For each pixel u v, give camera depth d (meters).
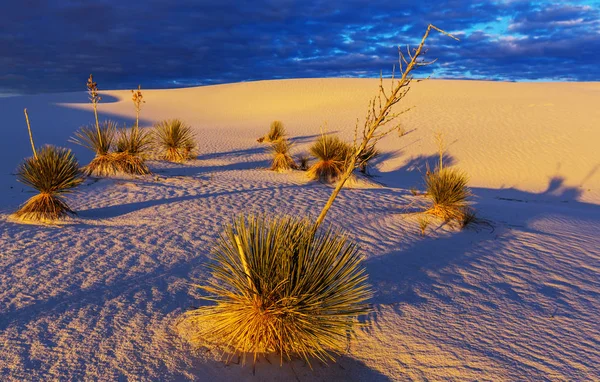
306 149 21.98
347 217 8.42
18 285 4.61
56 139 21.73
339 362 3.46
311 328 3.35
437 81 51.72
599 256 6.57
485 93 40.09
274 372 3.27
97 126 11.69
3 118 30.45
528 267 5.91
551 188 16.25
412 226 7.95
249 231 3.69
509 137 22.36
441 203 8.57
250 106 48.22
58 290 4.53
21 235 6.37
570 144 20.59
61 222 7.18
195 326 3.86
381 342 3.74
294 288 3.37
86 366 3.20
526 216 9.45
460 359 3.48
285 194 10.48
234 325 3.53
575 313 4.43
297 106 44.97
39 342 3.49
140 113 41.97
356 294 3.64
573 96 34.28
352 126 29.44
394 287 4.99
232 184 11.63
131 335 3.68
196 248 6.17
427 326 4.04
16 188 9.83
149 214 7.99
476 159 19.62
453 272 5.62
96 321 3.89
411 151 21.39
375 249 6.48
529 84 47.69
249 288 3.48
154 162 15.48
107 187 10.12
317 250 3.62
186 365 3.28
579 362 3.46
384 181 16.30
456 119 27.22
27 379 3.00
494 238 7.37
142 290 4.64
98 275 5.01
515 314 4.36
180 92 61.78
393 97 3.16
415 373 3.31
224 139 25.53
